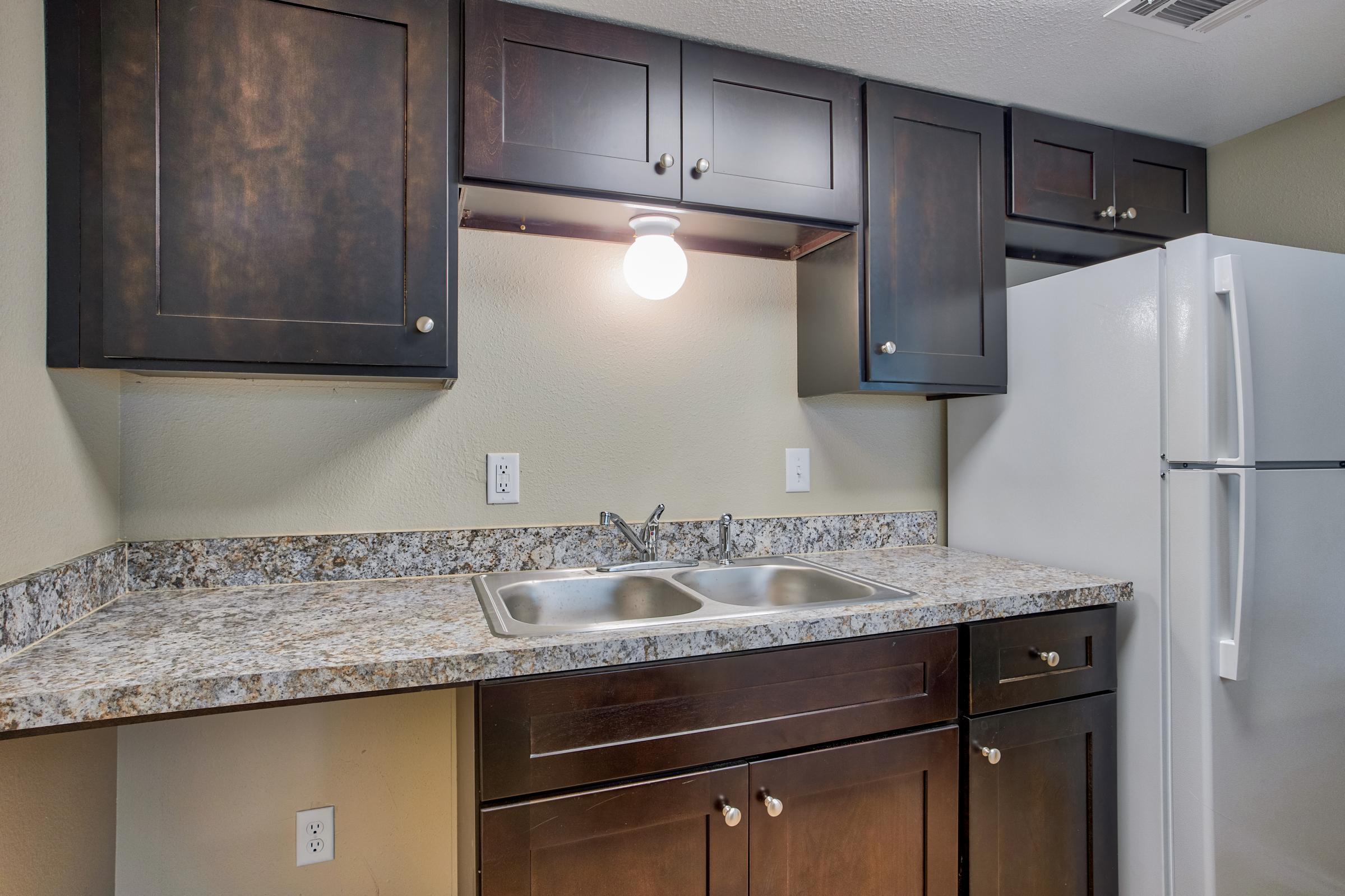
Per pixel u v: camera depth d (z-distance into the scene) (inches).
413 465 60.0
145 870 52.3
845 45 59.9
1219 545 52.9
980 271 67.5
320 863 56.6
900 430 78.3
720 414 70.4
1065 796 54.2
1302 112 71.9
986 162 67.9
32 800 39.3
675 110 55.6
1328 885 58.9
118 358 42.3
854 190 62.1
